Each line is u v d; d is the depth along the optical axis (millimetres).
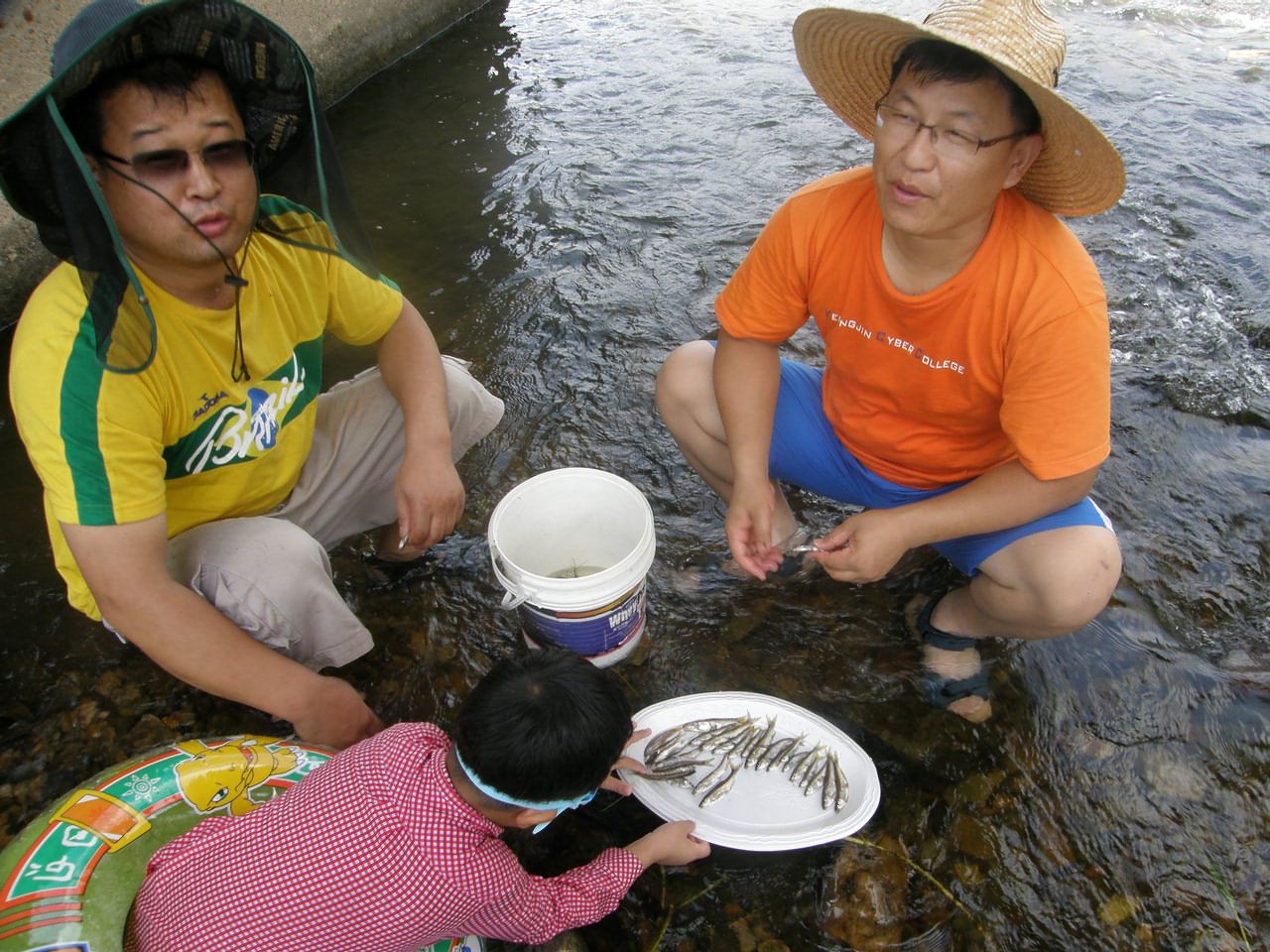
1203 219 4551
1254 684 2631
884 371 2383
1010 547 2352
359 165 5406
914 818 2363
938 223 1915
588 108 5938
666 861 2168
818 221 2305
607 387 3748
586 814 2404
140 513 1926
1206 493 3203
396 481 2572
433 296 4270
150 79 1666
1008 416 2182
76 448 1841
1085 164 1891
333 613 2410
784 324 2516
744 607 2904
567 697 1742
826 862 2283
